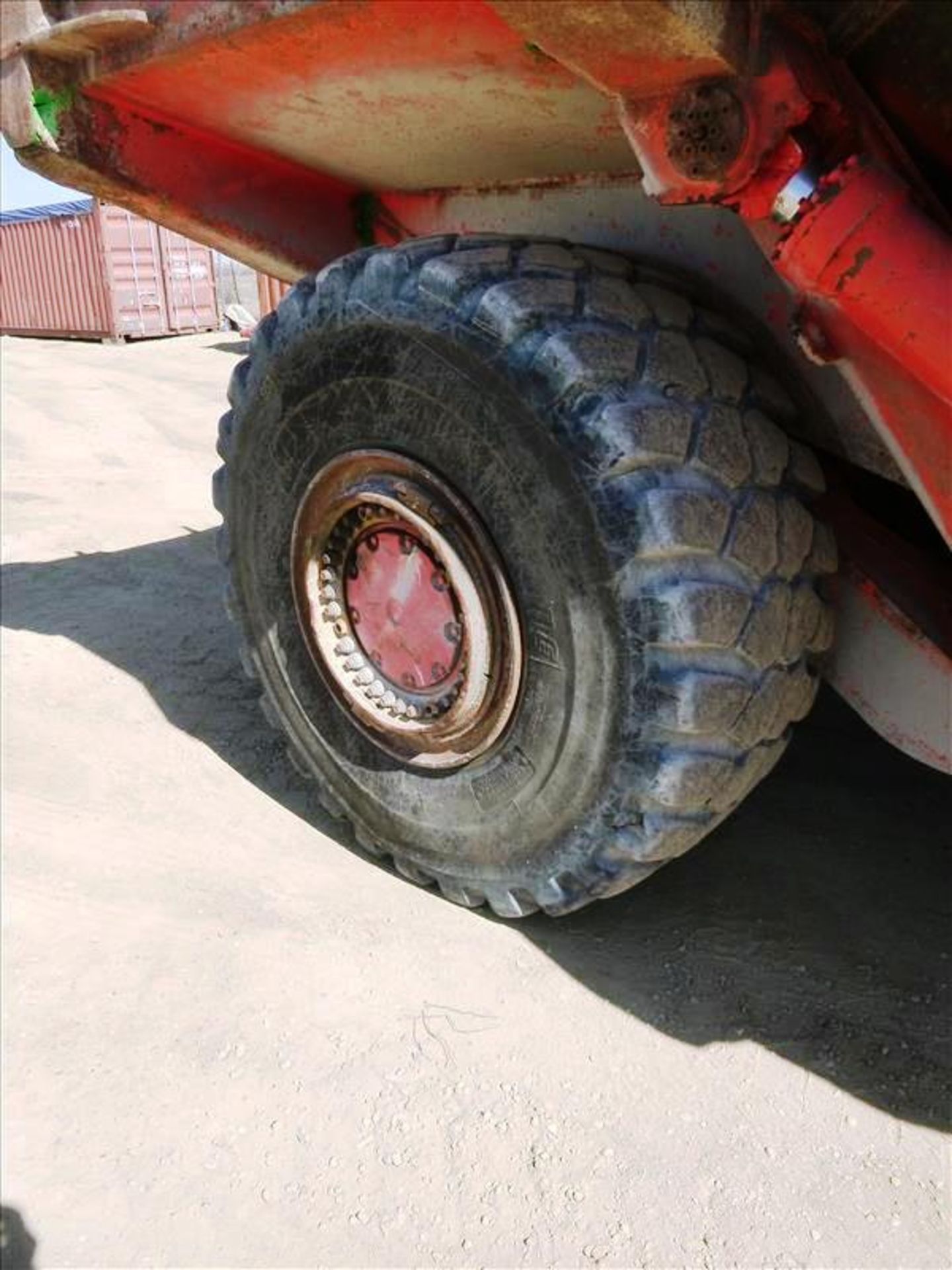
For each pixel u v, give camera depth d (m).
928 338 1.53
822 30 1.55
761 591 1.93
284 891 2.55
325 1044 2.10
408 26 1.80
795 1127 1.90
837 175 1.49
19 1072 2.04
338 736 2.62
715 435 1.92
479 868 2.36
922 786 2.95
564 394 1.88
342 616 2.50
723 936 2.37
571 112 2.02
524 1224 1.75
